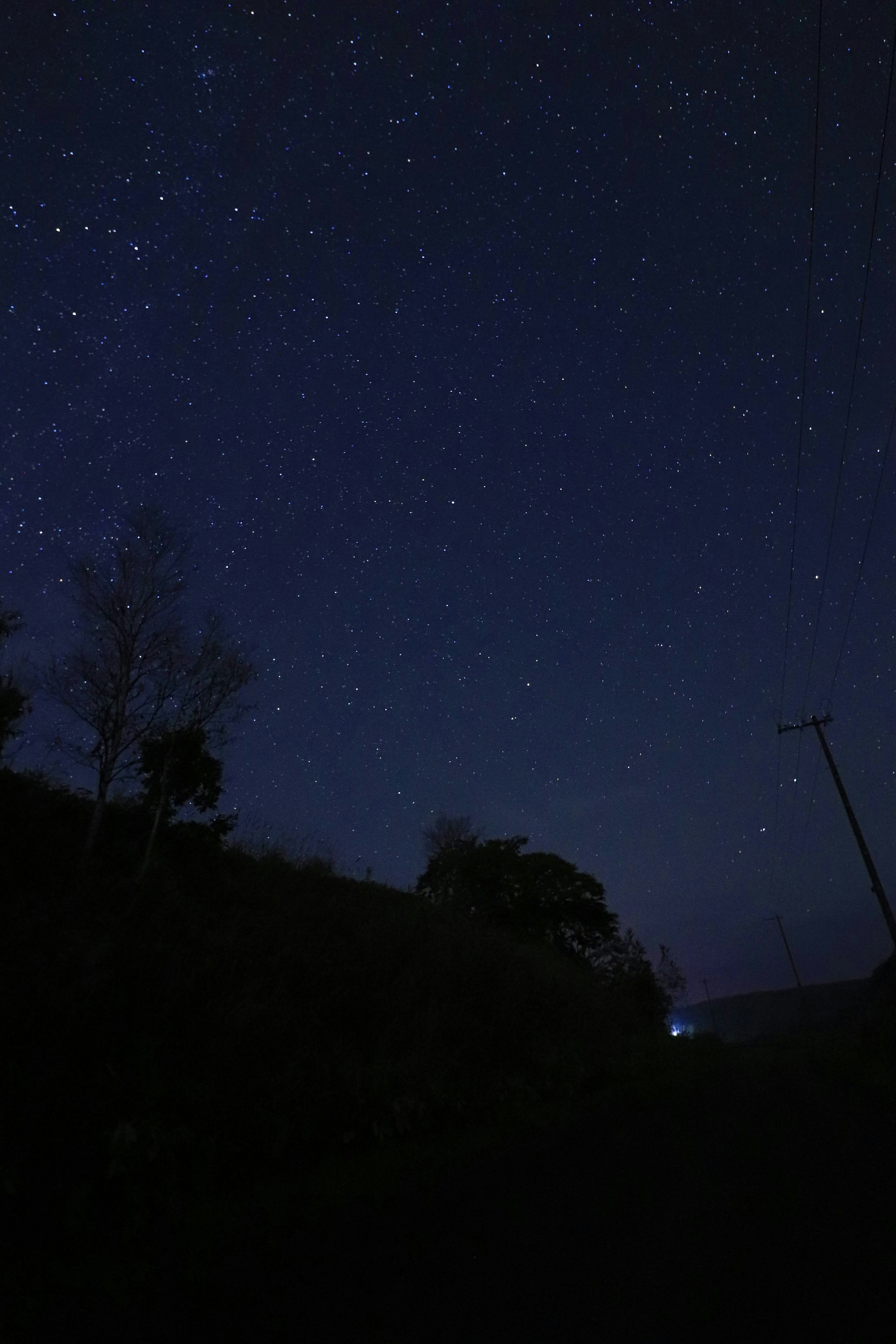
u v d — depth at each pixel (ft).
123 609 38.01
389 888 68.28
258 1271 13.28
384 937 43.09
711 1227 15.53
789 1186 19.06
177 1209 16.07
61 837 35.47
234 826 41.86
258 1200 17.28
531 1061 41.34
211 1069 21.80
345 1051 28.40
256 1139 20.49
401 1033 32.86
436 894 105.91
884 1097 34.88
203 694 39.34
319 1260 13.85
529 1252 14.19
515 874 108.06
